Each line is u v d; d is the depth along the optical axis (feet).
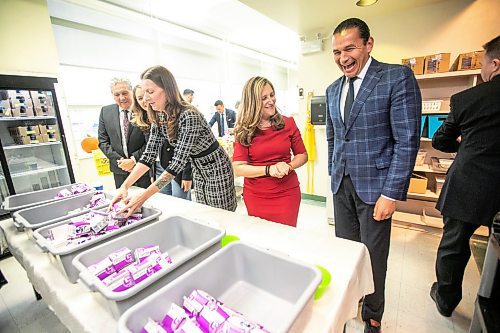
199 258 2.50
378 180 3.82
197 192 5.21
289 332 1.66
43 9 8.66
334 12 8.39
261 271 2.49
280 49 21.09
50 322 5.12
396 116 3.53
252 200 4.79
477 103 4.07
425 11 8.11
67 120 9.37
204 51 17.58
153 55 14.20
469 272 5.97
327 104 4.55
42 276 2.78
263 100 4.30
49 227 3.29
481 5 7.48
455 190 4.34
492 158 4.02
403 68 3.53
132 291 1.97
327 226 9.12
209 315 1.86
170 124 4.27
